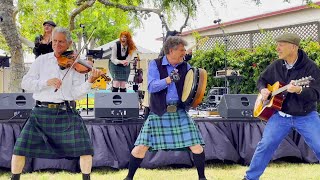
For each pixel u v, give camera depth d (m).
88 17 13.62
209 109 6.93
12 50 7.50
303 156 5.34
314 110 3.74
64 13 10.31
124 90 6.68
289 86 3.53
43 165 4.74
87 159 3.40
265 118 3.89
